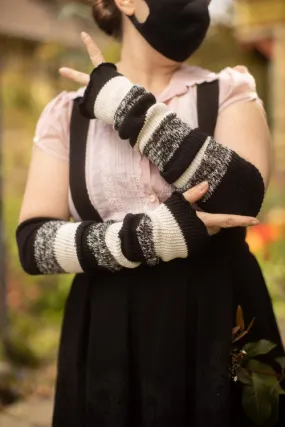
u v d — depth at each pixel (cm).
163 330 134
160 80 145
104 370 137
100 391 137
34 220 141
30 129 772
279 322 381
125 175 136
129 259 127
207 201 127
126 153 136
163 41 138
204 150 126
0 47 770
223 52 668
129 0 139
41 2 828
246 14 643
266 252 403
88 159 139
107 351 137
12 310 423
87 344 144
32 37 783
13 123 774
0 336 343
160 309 135
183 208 125
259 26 641
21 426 258
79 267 132
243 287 142
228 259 139
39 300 474
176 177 127
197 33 139
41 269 137
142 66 144
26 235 139
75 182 140
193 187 126
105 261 129
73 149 141
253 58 709
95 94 132
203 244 127
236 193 127
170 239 125
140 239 125
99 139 139
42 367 352
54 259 133
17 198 637
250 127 136
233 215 127
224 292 136
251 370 142
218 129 137
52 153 143
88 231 131
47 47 400
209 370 134
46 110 146
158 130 127
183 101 139
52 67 784
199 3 138
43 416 268
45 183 143
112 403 136
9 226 514
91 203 139
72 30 816
